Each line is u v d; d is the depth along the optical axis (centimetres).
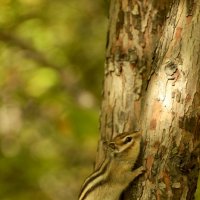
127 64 1191
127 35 1195
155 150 1056
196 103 1034
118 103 1198
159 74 1052
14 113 2670
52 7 2350
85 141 1934
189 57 1032
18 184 2250
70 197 2442
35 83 2317
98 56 2412
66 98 2267
